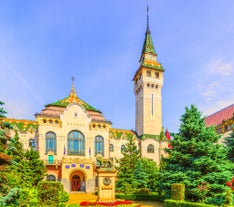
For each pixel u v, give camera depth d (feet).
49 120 217.56
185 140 111.55
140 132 274.57
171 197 102.01
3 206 69.92
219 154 104.17
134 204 117.91
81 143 225.76
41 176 152.76
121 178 172.86
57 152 214.07
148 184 176.04
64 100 248.93
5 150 85.40
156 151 260.21
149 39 305.53
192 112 115.14
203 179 98.22
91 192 198.08
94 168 212.02
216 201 91.71
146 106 274.57
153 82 281.95
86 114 232.32
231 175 100.63
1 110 83.41
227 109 240.53
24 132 213.46
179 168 106.52
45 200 90.02
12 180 99.71
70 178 202.49
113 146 248.73
